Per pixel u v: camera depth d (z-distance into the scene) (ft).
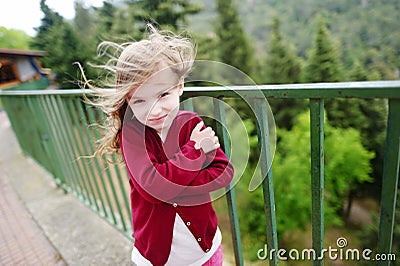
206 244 3.02
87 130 5.42
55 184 9.34
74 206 7.82
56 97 6.29
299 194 25.96
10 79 25.20
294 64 36.94
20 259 6.14
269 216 3.10
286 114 28.94
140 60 2.36
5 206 8.46
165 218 2.83
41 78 22.63
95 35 20.71
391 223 2.17
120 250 5.84
